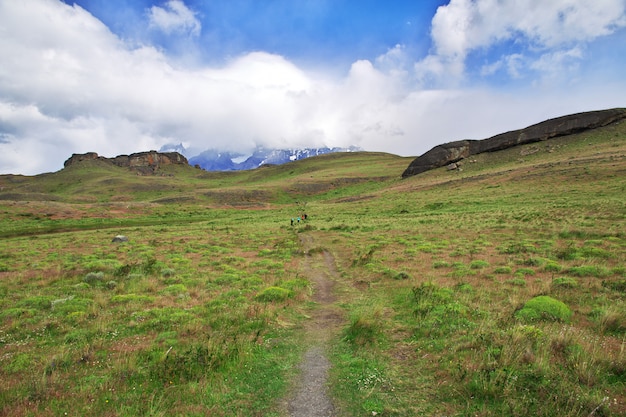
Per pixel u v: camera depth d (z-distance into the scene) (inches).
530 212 1621.6
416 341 375.6
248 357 346.6
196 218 3361.2
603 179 2124.8
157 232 2032.5
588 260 682.8
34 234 2277.3
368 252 1051.9
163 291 654.5
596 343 306.5
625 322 352.8
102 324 457.1
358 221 2218.3
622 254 721.6
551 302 411.2
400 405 254.7
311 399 271.7
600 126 3656.5
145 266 906.7
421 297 511.5
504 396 246.7
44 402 264.2
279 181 7037.4
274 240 1562.5
